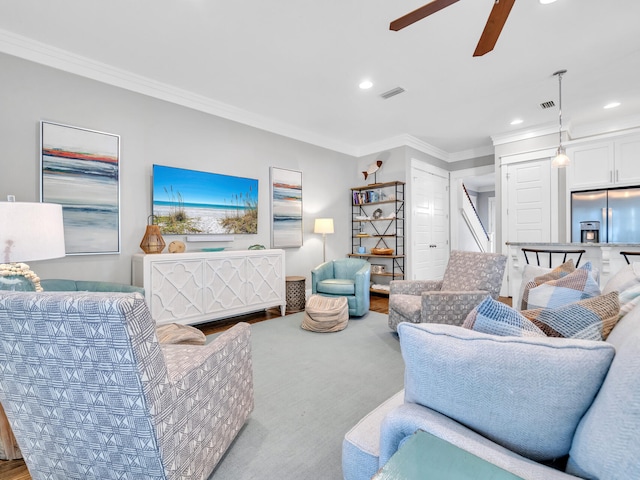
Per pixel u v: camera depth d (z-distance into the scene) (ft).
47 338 2.79
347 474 2.98
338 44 8.64
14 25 7.87
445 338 2.34
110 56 9.24
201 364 3.79
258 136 13.89
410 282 10.42
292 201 15.15
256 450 4.77
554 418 2.04
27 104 8.56
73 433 3.18
